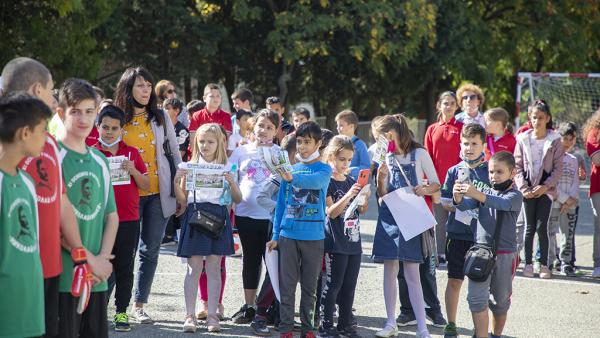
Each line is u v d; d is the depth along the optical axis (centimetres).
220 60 2628
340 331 772
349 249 755
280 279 737
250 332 790
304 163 732
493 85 3347
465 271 689
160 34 2366
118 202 758
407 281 782
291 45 2395
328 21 2366
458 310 916
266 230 812
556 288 1047
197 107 1384
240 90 1270
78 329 562
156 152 808
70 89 572
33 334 469
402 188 779
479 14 3169
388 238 773
